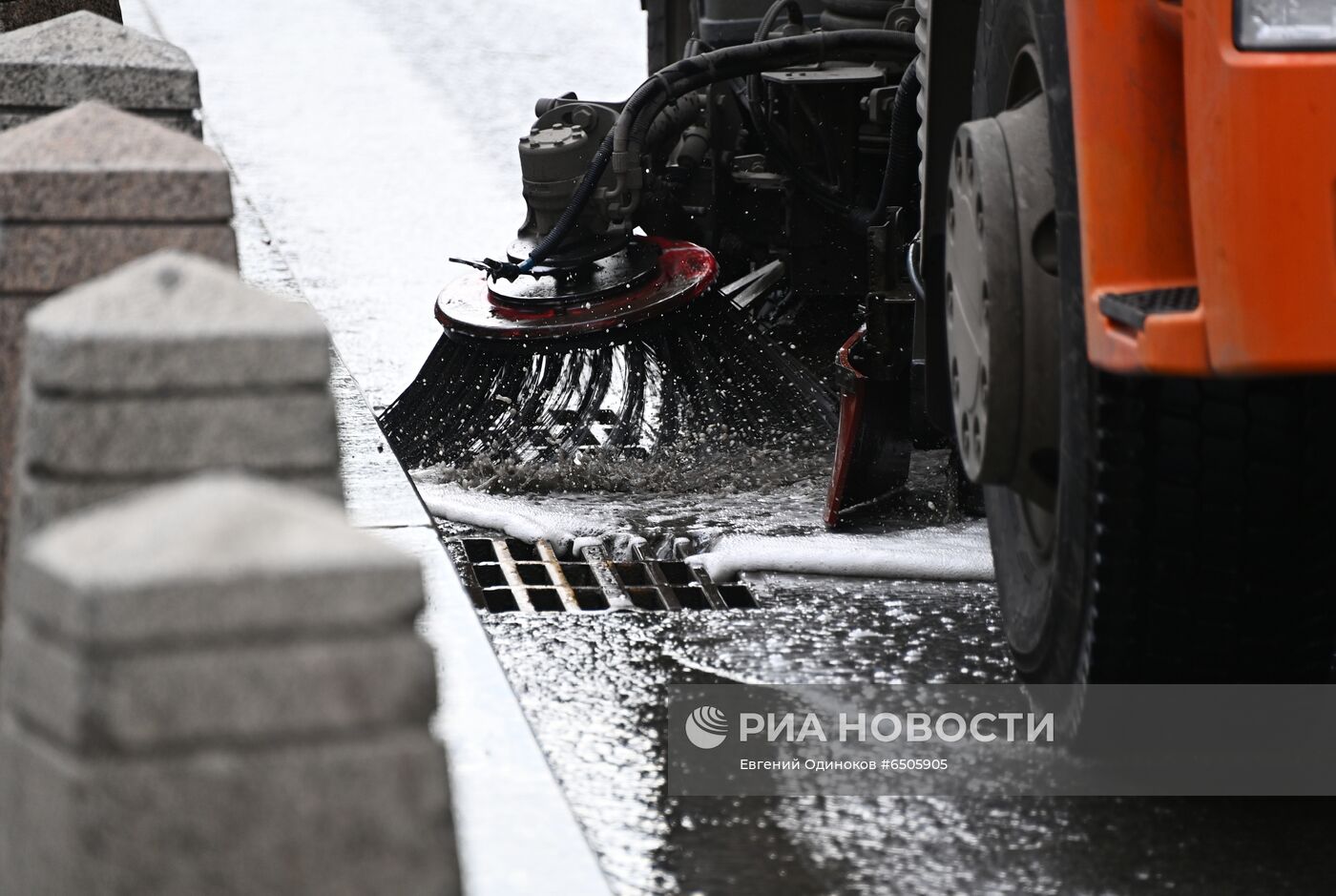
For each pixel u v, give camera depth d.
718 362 23.62
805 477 22.02
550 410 23.50
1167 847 12.05
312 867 6.63
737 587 17.97
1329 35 10.41
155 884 6.48
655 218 24.94
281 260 28.50
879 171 23.98
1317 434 11.95
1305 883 11.57
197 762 6.49
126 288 8.01
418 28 58.09
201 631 6.44
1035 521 14.41
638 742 13.89
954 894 11.42
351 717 6.63
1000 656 15.81
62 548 6.60
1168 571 12.28
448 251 34.59
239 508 6.66
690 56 24.83
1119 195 11.73
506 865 10.45
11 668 6.84
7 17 27.91
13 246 11.45
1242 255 10.51
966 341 13.98
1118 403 12.01
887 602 17.39
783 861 11.89
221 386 7.85
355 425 20.27
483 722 12.34
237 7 62.34
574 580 18.66
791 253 24.72
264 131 44.94
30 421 7.93
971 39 16.06
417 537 16.19
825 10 25.66
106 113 11.94
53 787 6.54
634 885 11.57
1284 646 12.64
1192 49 10.87
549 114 23.80
